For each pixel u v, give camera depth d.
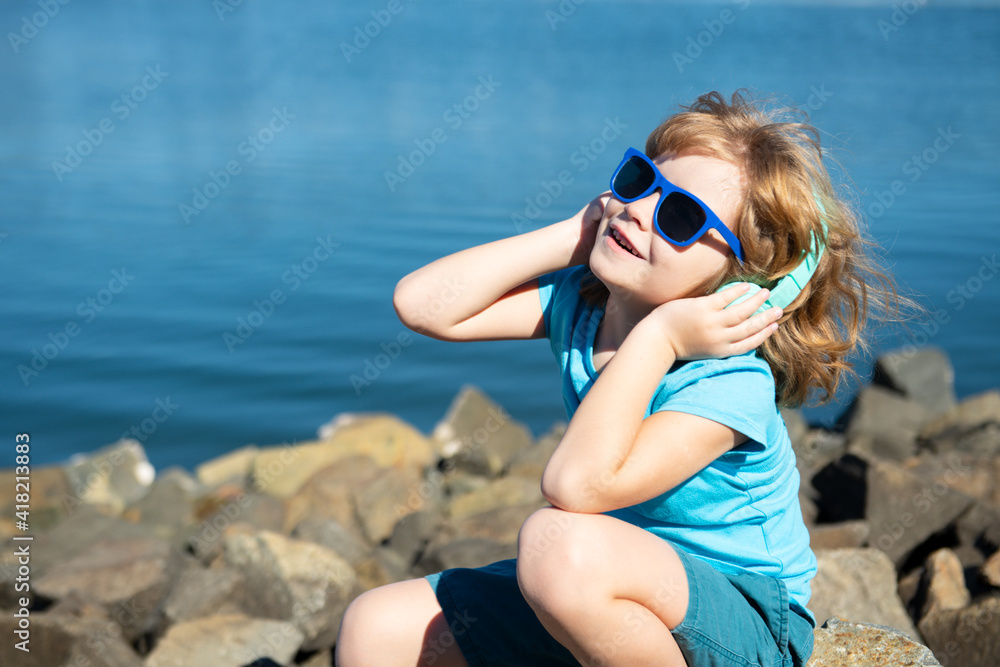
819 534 3.92
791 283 2.04
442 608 2.01
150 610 4.02
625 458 1.79
